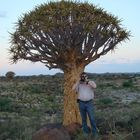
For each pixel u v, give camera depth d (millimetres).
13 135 12898
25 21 14086
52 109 23250
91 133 12172
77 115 14172
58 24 13523
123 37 14156
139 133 11438
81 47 14328
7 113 21000
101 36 13867
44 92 37188
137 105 24922
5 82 51781
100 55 14414
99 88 43344
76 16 13727
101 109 22953
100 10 14016
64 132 8992
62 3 13953
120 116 15453
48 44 13992
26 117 19094
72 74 14258
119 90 40438
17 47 14281
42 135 8805
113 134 11922
